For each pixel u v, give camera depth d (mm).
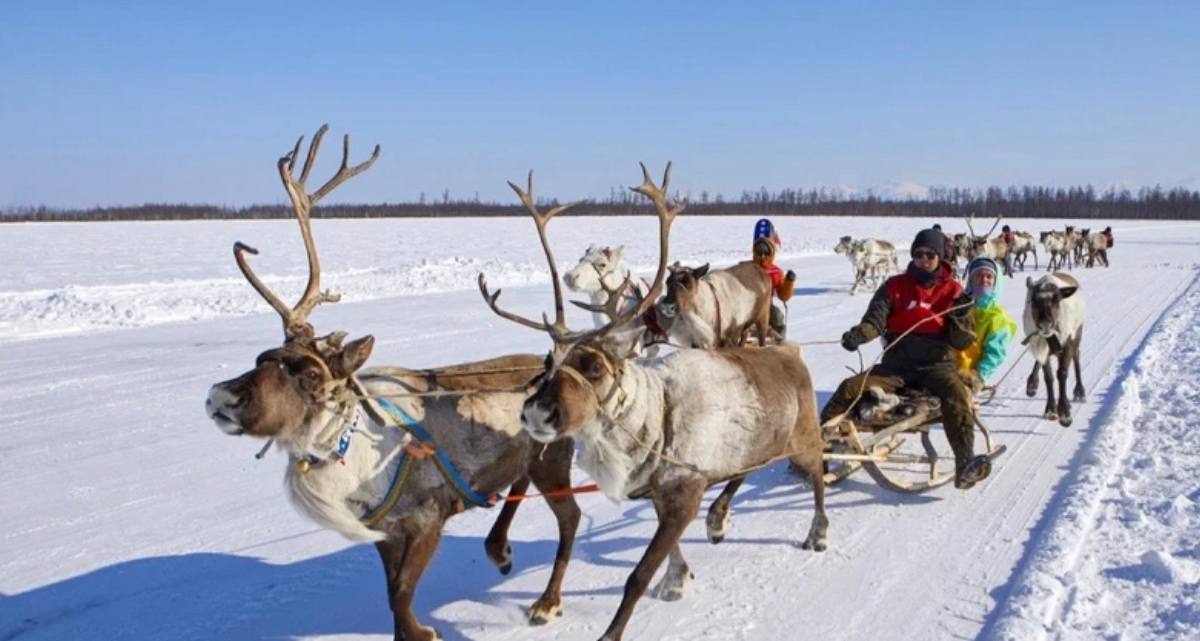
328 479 4816
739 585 6164
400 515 5059
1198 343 15227
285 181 5055
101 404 11039
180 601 5914
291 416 4652
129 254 41688
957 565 6391
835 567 6441
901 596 5918
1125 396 11133
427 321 18125
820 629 5492
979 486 8148
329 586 6172
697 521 7418
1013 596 5727
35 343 15781
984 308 8812
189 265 35469
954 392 7754
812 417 6633
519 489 6113
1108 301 22938
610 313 5508
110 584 6145
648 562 5328
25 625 5574
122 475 8406
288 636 5480
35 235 58750
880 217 114312
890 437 8672
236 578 6273
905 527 7191
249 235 59875
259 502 7762
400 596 5031
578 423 4961
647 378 5473
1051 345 10352
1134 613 5410
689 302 9492
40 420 10312
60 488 8039
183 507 7613
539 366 5844
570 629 5582
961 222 98250
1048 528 6855
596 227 74062
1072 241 37656
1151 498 7398
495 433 5398
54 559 6539
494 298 5371
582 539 7059
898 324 8281
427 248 47438
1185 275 31656
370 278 28953
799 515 7535
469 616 5750
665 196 5629
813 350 15023
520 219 93438
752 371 6039
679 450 5453
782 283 11344
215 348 15000
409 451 4969
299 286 26234
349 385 4895
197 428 9977
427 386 5309
